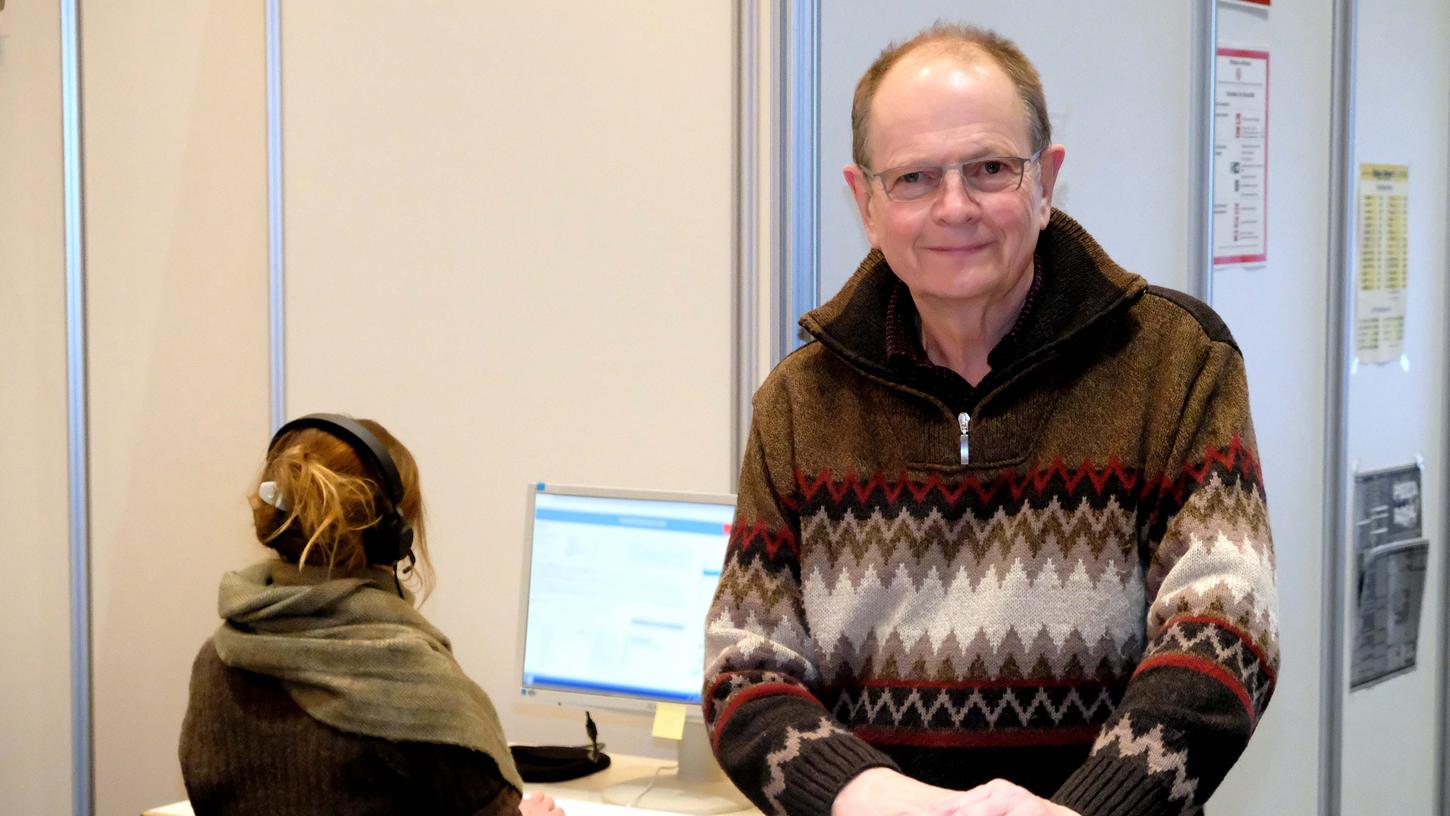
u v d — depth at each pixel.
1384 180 2.78
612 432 2.58
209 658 1.70
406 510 1.85
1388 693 2.88
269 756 1.61
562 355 2.63
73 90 3.21
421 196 2.77
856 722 1.25
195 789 1.64
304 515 1.70
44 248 3.29
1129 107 2.46
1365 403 2.77
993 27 2.34
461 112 2.71
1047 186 1.25
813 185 2.32
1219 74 2.51
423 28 2.75
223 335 3.05
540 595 2.36
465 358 2.74
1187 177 2.50
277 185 2.94
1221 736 1.02
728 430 2.43
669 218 2.48
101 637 3.28
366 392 2.87
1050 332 1.21
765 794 1.12
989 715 1.19
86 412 3.26
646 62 2.49
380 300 2.84
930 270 1.21
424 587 2.79
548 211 2.62
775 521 1.30
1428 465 2.96
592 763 2.40
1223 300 2.54
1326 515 2.73
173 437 3.14
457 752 1.63
